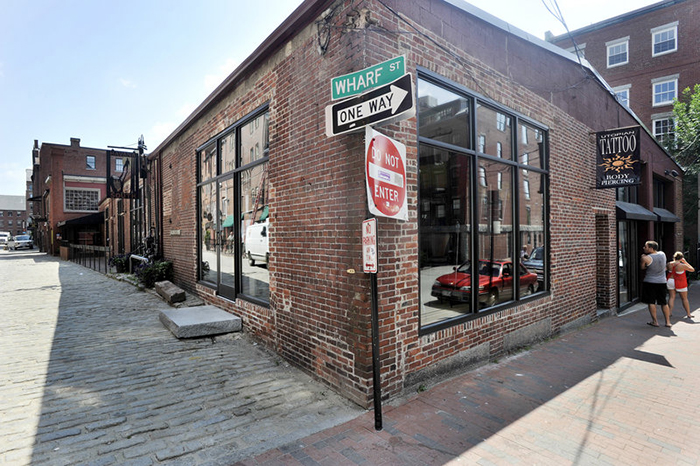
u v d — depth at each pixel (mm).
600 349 6172
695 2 23125
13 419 3521
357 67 3877
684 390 4512
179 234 9820
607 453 3189
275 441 3254
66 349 5539
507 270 6004
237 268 6855
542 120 6711
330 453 3092
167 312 7004
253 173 6391
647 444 3338
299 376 4695
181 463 2924
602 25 26312
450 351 4785
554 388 4535
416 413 3812
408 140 4250
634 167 7672
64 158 37312
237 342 5988
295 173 4980
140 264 12203
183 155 9516
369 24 3875
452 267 4992
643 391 4480
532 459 3076
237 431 3404
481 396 4266
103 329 6590
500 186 5883
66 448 3072
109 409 3760
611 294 8977
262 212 6023
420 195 4508
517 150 6145
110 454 3008
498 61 5746
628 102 25609
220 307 7469
